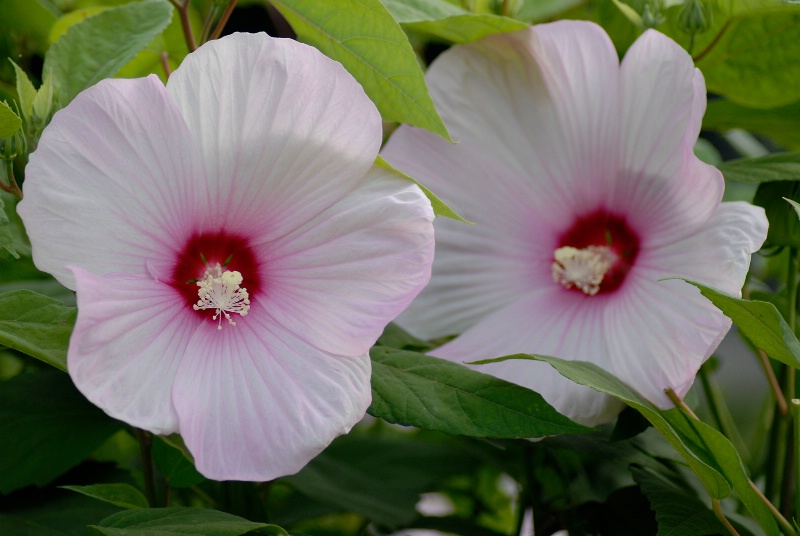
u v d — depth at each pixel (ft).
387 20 3.74
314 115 3.53
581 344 3.89
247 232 3.63
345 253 3.57
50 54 3.88
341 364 3.54
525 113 4.02
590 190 4.02
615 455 3.97
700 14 4.01
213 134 3.54
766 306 3.49
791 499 3.97
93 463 4.04
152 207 3.52
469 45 4.00
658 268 3.82
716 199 3.71
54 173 3.43
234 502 3.96
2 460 3.87
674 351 3.73
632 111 3.88
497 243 4.06
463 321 4.05
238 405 3.51
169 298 3.57
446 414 3.61
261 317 3.61
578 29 3.92
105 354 3.43
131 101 3.46
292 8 3.82
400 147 4.02
